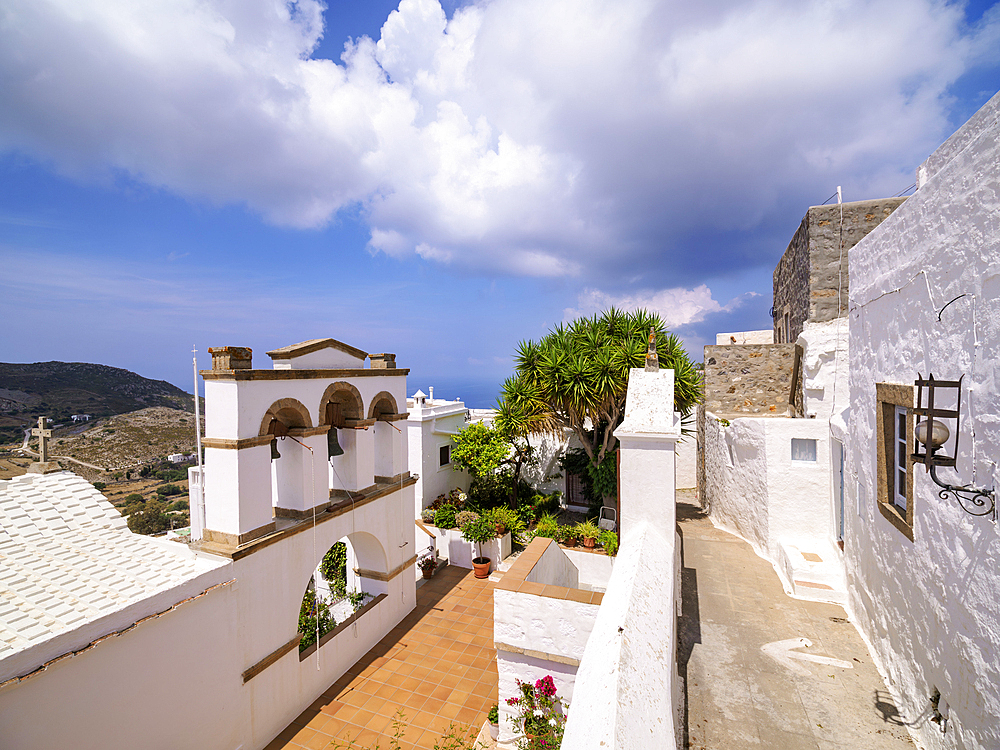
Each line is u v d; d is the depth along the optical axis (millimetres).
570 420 16531
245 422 7855
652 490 5867
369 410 11031
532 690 6723
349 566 13805
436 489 18906
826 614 7355
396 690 9414
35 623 5367
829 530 9523
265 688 8094
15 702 5027
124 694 6047
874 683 5621
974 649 3873
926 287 4812
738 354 14023
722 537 11672
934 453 4488
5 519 6504
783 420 10125
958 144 4453
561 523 17953
